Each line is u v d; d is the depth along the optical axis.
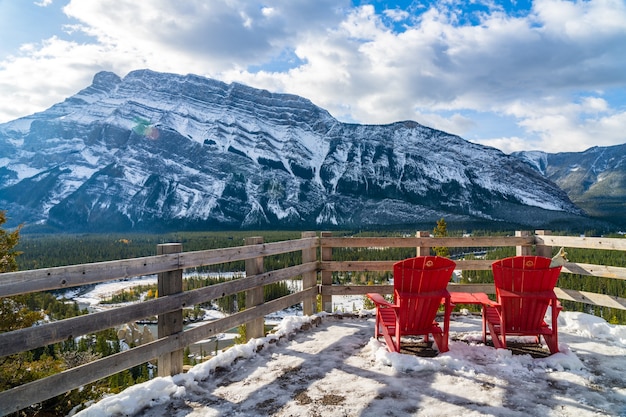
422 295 4.43
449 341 5.00
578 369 4.10
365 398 3.47
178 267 4.06
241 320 4.89
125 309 3.47
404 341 5.11
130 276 3.56
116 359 3.40
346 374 4.03
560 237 6.25
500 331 4.82
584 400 3.39
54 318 38.97
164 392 3.56
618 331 5.14
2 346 2.64
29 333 2.79
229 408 3.34
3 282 2.70
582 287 30.20
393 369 4.13
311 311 6.46
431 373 4.02
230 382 3.90
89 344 28.89
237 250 4.90
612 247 5.45
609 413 3.17
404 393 3.55
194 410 3.32
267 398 3.52
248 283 5.06
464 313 6.59
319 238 6.78
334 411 3.24
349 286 6.70
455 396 3.48
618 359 4.38
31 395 2.81
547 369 4.11
